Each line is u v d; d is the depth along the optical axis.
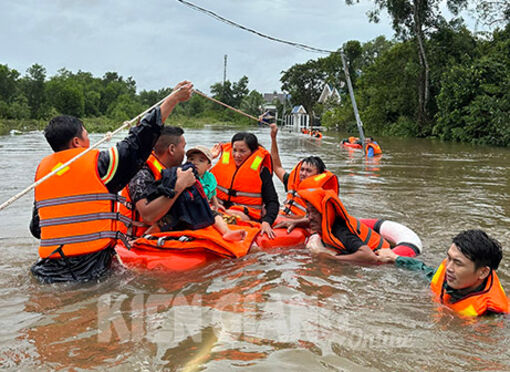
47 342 2.65
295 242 4.96
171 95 3.88
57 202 3.64
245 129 46.06
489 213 6.50
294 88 70.44
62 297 3.35
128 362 2.44
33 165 10.84
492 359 2.51
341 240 4.48
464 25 32.59
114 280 3.70
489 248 3.12
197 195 4.40
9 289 3.49
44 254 3.66
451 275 3.20
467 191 8.37
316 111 63.59
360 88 42.88
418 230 5.57
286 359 2.48
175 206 4.38
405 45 34.31
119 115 64.31
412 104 34.78
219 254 4.30
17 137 22.48
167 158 4.38
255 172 5.43
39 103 69.38
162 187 3.98
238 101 104.50
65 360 2.46
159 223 4.46
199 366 2.40
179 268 4.00
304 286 3.63
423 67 32.44
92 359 2.47
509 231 5.49
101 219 3.71
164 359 2.47
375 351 2.59
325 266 4.17
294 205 5.66
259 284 3.66
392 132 34.44
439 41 32.91
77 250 3.66
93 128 37.31
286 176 6.05
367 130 37.78
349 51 60.19
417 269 4.08
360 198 7.59
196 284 3.64
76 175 3.65
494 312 3.10
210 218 4.44
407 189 8.55
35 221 3.95
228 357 2.50
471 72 26.30
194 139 25.19
